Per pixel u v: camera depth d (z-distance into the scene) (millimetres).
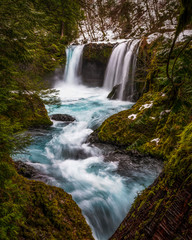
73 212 3088
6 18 2697
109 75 15812
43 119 8102
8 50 2910
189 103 1428
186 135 1656
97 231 3707
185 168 1417
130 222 1971
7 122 2436
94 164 5484
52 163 5730
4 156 2613
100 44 15992
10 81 2934
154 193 1731
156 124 5543
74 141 6984
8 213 2076
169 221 1273
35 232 2516
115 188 4516
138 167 5008
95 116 9586
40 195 3066
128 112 6730
